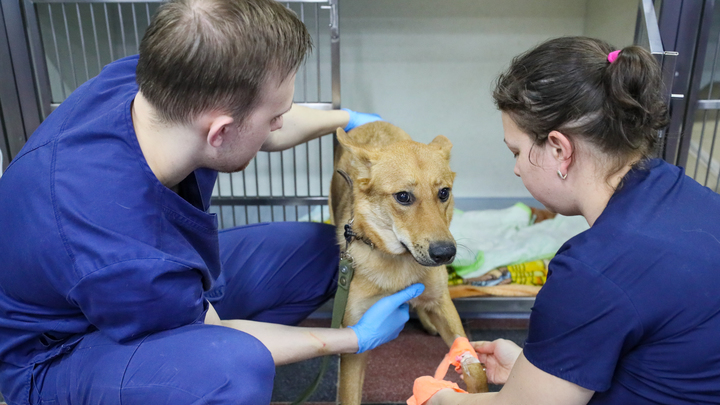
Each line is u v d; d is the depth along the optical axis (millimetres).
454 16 3652
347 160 2277
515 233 3283
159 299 1224
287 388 2301
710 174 2721
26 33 2408
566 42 1115
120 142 1239
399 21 3666
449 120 3938
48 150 1256
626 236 1024
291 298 2215
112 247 1169
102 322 1242
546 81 1078
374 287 1981
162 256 1216
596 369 1010
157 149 1243
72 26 3207
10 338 1367
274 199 2900
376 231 1932
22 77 2436
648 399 1053
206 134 1214
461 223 3438
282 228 2268
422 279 2018
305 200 2902
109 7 3389
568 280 1037
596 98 1037
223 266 2098
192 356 1286
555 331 1051
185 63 1090
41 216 1191
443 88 3852
